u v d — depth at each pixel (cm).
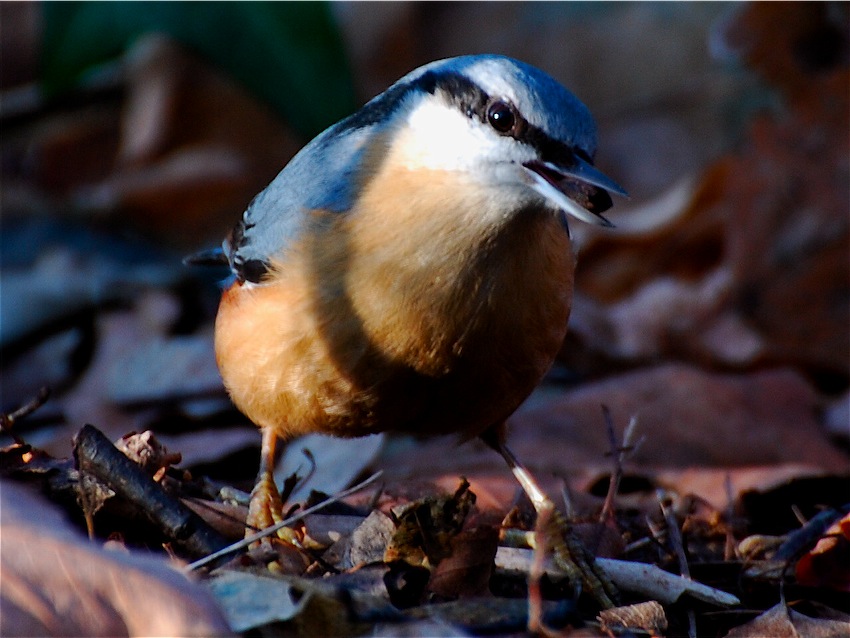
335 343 709
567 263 739
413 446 1052
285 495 761
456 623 557
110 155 1911
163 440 985
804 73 1474
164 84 1866
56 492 640
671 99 1859
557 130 684
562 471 933
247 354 746
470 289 692
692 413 1062
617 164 1834
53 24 1594
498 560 668
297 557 655
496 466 957
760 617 638
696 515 839
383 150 720
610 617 607
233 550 598
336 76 1554
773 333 1428
